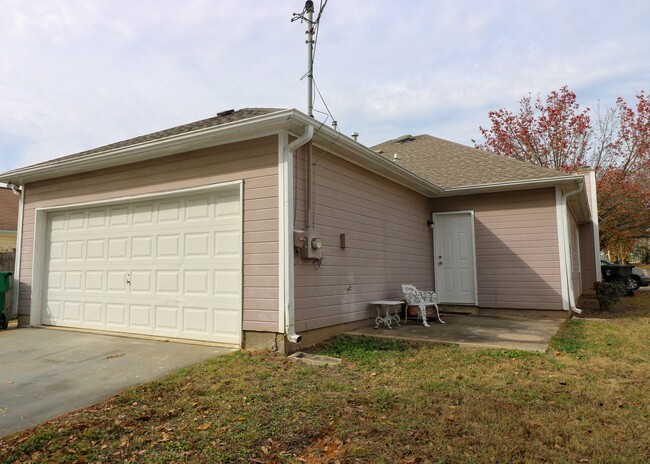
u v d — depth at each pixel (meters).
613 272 15.95
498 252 10.23
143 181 6.83
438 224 10.97
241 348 5.68
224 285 6.04
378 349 5.74
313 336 6.03
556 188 9.68
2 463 2.68
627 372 4.59
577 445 2.83
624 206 19.72
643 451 2.76
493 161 11.46
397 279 8.95
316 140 6.17
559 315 9.45
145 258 6.83
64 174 7.73
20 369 4.94
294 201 5.75
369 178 8.05
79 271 7.59
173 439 3.00
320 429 3.15
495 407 3.55
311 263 6.09
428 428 3.14
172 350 5.66
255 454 2.78
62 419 3.41
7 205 17.50
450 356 5.34
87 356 5.46
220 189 6.15
